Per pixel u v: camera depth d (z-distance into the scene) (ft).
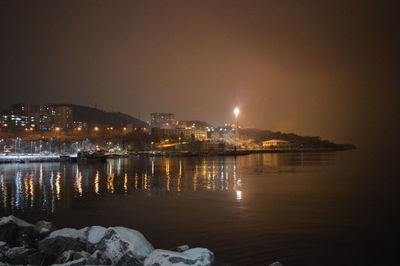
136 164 527.81
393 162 538.06
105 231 66.85
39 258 63.26
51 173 360.89
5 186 244.01
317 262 82.23
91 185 246.27
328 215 133.49
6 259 61.93
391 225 117.29
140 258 61.26
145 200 172.24
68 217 131.23
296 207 151.23
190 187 228.02
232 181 266.16
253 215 132.98
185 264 56.24
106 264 60.80
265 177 298.97
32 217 131.75
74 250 65.36
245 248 91.20
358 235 104.88
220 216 130.82
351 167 428.56
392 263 81.97
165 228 112.06
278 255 86.38
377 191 207.10
